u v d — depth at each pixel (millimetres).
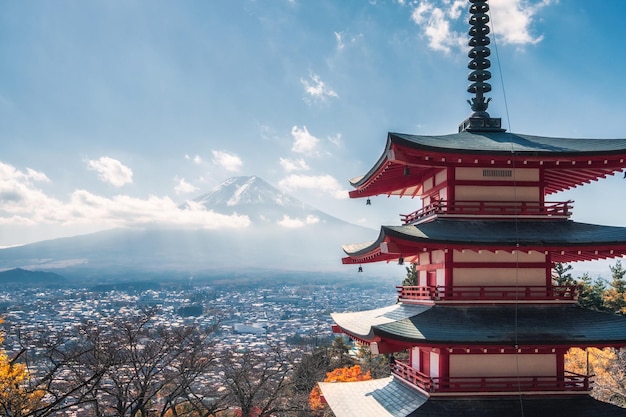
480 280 25797
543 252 25500
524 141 27781
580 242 24078
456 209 26391
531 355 25062
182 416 54344
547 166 26156
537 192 26781
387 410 25812
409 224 27922
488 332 23609
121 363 42594
